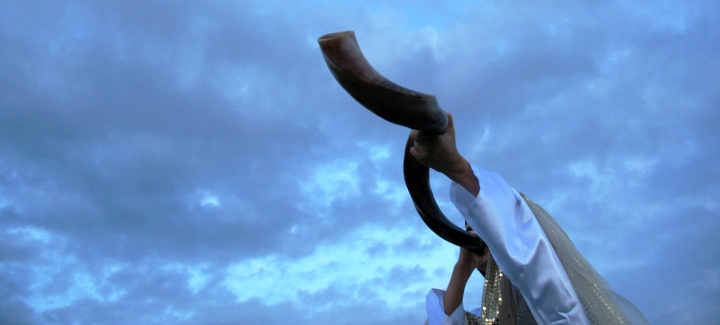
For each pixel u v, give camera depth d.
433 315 2.37
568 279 1.68
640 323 1.77
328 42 1.32
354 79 1.33
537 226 1.69
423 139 1.55
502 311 1.93
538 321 1.69
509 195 1.69
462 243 2.01
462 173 1.63
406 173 1.84
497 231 1.64
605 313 1.68
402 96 1.34
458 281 2.28
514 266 1.66
